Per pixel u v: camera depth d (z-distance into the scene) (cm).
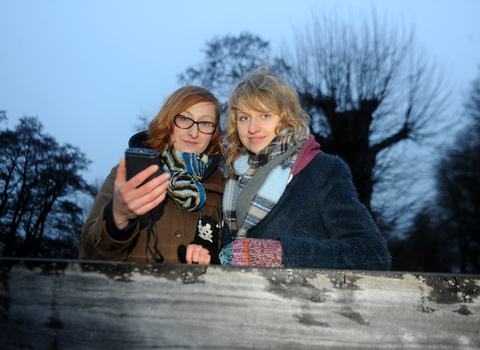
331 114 1090
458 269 1165
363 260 103
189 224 152
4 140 1348
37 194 1368
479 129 1167
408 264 1127
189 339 63
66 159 1405
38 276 63
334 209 118
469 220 1135
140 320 63
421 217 1112
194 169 158
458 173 1162
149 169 81
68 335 62
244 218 133
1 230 1327
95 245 100
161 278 63
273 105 137
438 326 65
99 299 63
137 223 97
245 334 63
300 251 103
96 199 139
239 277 64
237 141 158
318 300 65
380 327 64
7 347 62
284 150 138
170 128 159
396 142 1096
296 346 64
